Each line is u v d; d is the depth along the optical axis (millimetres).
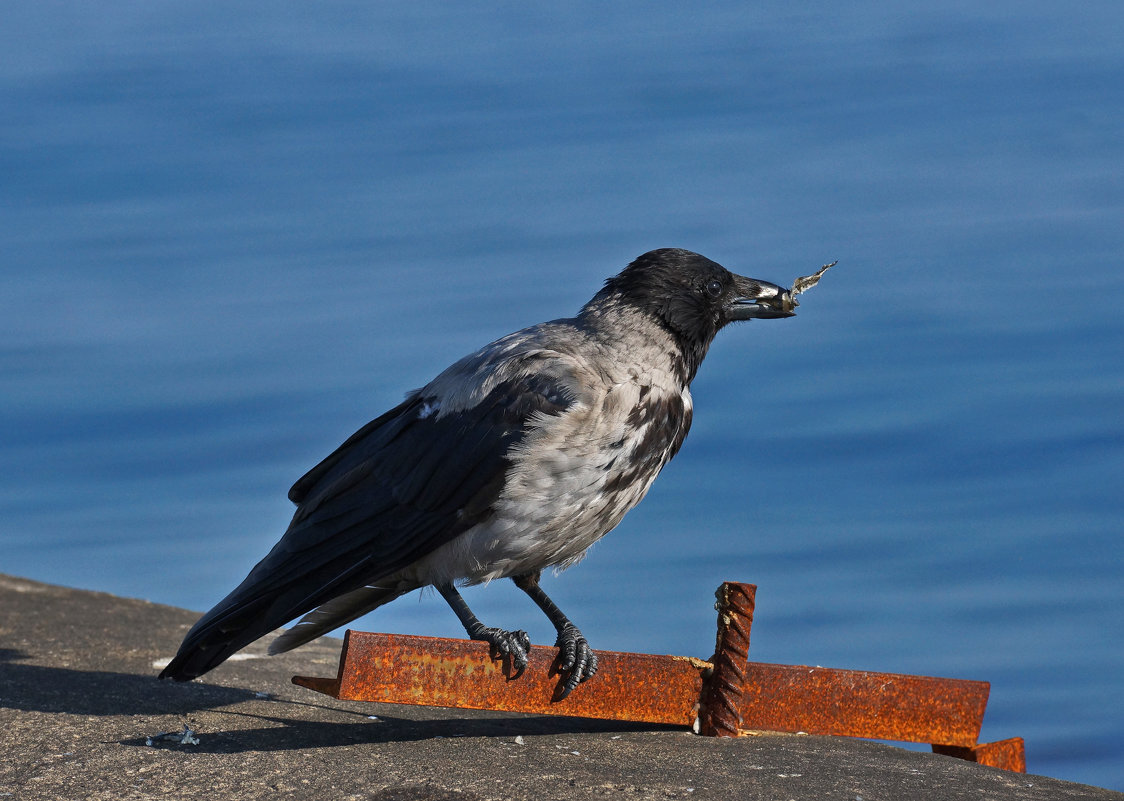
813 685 10453
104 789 7957
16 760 8516
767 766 9117
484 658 9547
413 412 10273
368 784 8211
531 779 8422
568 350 10156
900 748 10352
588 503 9805
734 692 10133
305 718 10219
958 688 10891
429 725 10188
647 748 9594
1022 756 11258
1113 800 8875
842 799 8289
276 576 10156
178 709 10250
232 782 8188
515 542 9742
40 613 14359
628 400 9938
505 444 9578
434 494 9781
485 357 10266
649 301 10508
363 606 10719
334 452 10781
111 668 11844
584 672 9820
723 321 10883
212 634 10164
